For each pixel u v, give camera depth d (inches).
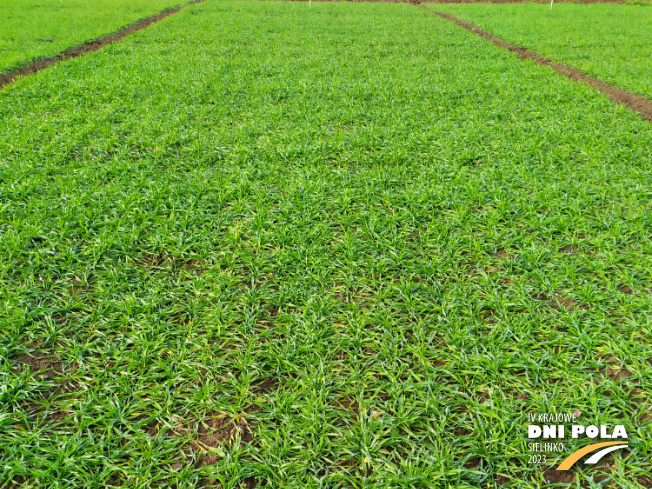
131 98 328.5
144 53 465.1
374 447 106.5
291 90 353.1
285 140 265.4
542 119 307.0
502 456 103.7
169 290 152.6
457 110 317.1
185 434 110.7
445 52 496.1
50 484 98.3
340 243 176.2
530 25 671.8
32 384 119.0
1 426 107.7
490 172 232.1
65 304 145.2
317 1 968.9
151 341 132.2
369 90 354.6
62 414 114.3
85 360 128.2
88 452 104.2
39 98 322.7
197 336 135.9
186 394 120.3
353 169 241.0
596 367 127.6
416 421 113.8
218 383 122.6
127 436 107.9
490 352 129.3
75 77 371.2
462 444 107.0
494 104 329.1
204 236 177.3
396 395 118.3
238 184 214.7
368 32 610.2
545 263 167.9
